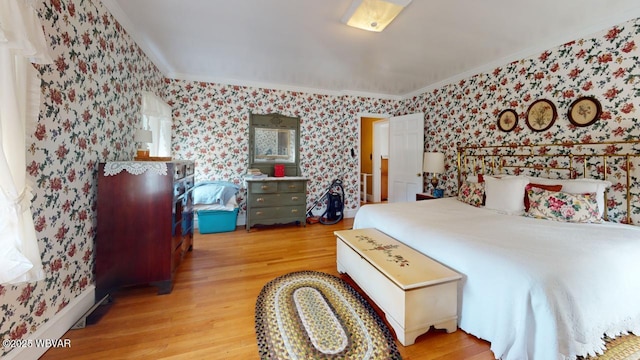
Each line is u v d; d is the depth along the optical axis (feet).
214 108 13.05
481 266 4.81
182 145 12.60
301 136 14.74
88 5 5.73
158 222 6.49
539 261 4.32
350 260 7.09
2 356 3.71
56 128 4.78
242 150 13.66
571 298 4.02
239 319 5.54
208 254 9.41
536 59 9.10
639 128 6.81
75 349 4.58
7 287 3.79
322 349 4.63
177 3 6.66
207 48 9.38
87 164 5.82
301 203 13.44
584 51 7.85
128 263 6.31
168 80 12.22
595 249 4.78
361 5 6.49
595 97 7.63
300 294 6.57
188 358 4.42
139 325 5.30
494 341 4.47
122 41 7.44
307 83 13.79
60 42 4.85
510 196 8.26
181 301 6.24
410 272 5.08
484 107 11.03
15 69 3.47
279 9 6.88
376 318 5.59
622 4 6.56
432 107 13.89
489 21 7.41
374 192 21.40
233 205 12.53
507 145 10.07
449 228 6.35
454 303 5.11
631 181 6.98
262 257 9.18
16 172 3.36
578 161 8.07
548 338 3.80
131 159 8.08
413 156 14.24
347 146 15.74
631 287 4.69
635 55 6.84
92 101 5.95
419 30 7.95
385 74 12.19
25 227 3.50
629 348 4.47
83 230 5.66
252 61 10.66
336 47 9.23
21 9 3.32
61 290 4.95
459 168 12.00
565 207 7.04
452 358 4.46
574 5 6.60
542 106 8.92
